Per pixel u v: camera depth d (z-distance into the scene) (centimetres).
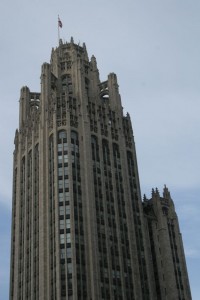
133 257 12706
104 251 12156
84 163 13250
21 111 15812
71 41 16988
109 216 12875
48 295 11319
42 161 13512
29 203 13625
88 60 16838
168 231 14750
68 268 11431
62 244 11819
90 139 13838
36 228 12862
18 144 15238
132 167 14575
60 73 15988
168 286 13600
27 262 12675
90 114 14400
